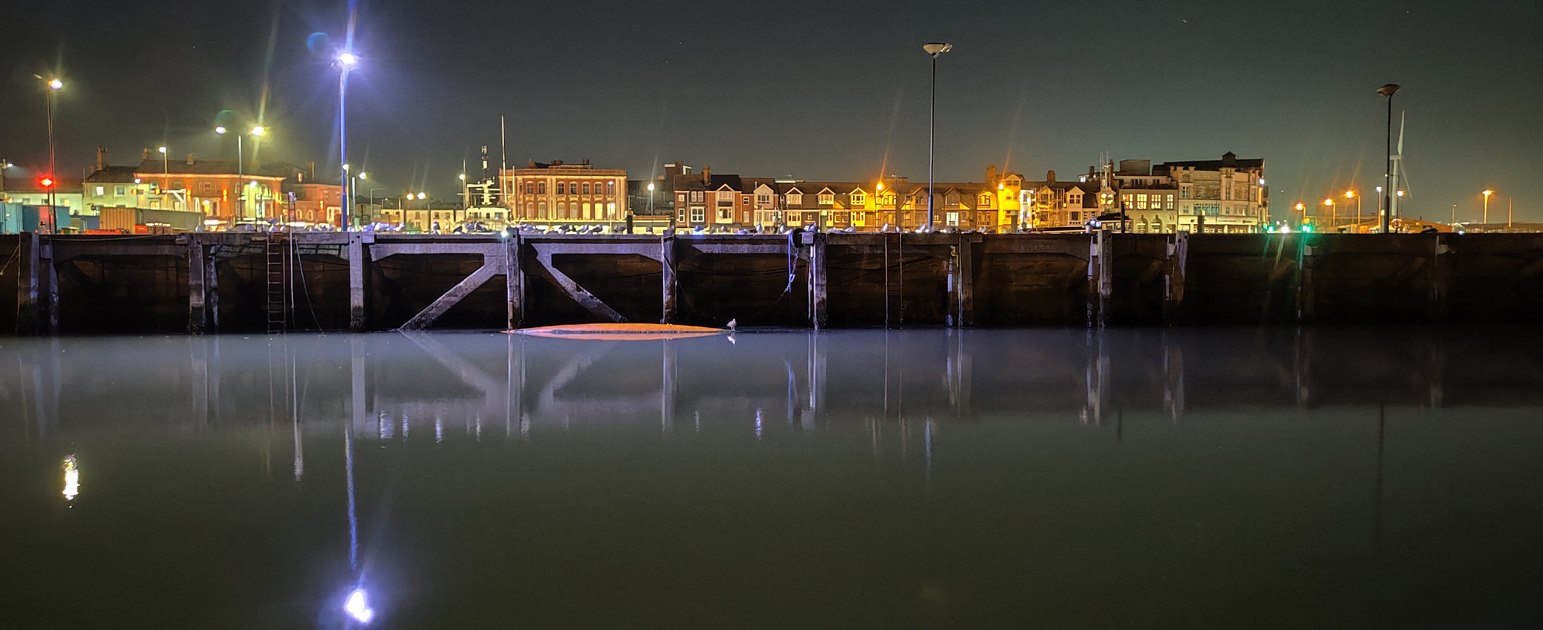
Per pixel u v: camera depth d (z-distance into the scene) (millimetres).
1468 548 12469
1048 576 11461
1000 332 38812
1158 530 13094
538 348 33406
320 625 10172
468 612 10477
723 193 103562
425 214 113438
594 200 105562
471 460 16922
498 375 27156
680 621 10281
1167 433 19391
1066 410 21984
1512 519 13633
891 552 12234
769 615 10430
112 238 37094
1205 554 12219
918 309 41344
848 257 41125
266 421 20516
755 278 40906
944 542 12586
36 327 36781
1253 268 42156
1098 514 13781
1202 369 28734
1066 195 107000
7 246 37719
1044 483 15422
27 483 15352
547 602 10727
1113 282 41688
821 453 17484
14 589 11016
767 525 13227
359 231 37219
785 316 40969
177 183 110938
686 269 40438
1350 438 19031
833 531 13008
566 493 14766
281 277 39188
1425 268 42156
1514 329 39844
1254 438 18969
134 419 20781
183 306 39375
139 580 11273
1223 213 112750
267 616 10375
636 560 11938
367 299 37875
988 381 26172
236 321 39312
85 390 24594
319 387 25000
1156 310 41531
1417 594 11023
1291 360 30797
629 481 15492
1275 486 15320
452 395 23812
